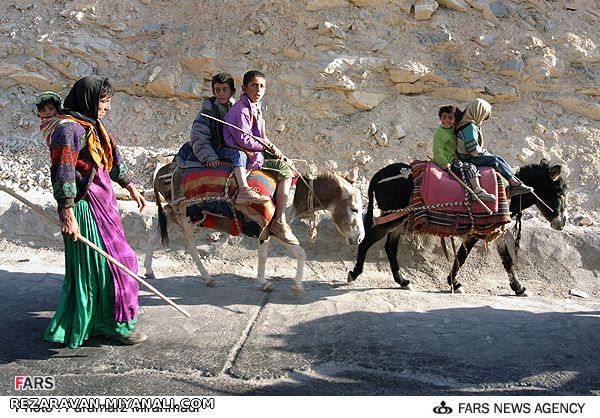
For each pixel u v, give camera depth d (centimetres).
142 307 614
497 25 946
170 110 909
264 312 608
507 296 703
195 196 637
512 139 862
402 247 764
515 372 514
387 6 930
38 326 572
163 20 965
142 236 770
